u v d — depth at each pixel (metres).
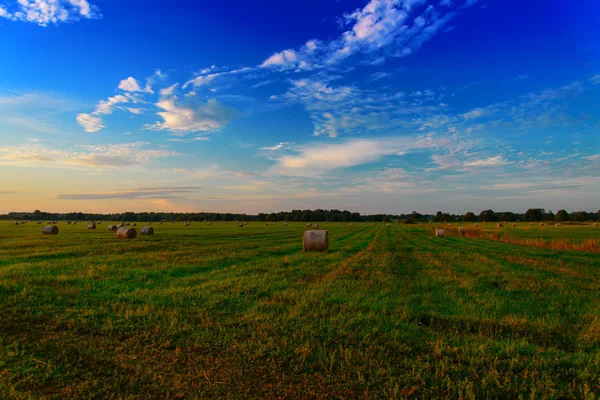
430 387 5.02
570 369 5.48
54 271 14.33
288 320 7.88
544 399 4.70
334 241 36.12
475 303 9.70
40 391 4.89
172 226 82.12
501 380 5.23
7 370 5.43
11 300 9.33
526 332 7.31
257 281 12.41
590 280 13.41
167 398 4.74
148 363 5.79
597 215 150.62
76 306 9.00
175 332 7.08
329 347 6.45
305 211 170.38
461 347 6.32
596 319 7.92
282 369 5.60
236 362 5.82
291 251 24.27
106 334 7.11
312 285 11.84
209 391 4.91
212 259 18.62
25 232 46.81
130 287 11.55
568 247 27.30
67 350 6.27
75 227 68.06
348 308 8.87
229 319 7.96
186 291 10.75
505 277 13.76
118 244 27.38
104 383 5.11
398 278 13.48
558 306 9.40
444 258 20.45
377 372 5.41
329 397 4.82
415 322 7.84
